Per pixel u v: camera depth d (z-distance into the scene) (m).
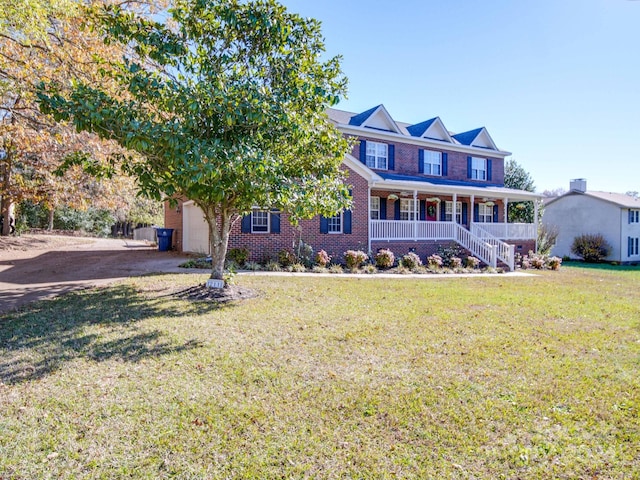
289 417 3.40
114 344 5.07
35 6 6.91
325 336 5.70
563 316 7.54
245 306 7.46
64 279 9.91
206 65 6.95
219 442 3.02
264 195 7.29
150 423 3.25
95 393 3.73
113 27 6.60
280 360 4.71
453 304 8.40
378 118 20.27
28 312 6.57
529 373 4.53
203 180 6.05
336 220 15.96
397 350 5.20
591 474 2.75
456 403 3.74
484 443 3.10
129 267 12.20
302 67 7.40
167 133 5.76
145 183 6.66
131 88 6.19
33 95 8.75
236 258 13.43
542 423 3.42
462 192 19.28
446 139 22.39
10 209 21.02
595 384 4.25
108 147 12.02
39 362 4.43
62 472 2.64
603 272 18.75
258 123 6.57
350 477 2.66
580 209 30.55
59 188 14.92
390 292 9.70
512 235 21.05
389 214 19.78
